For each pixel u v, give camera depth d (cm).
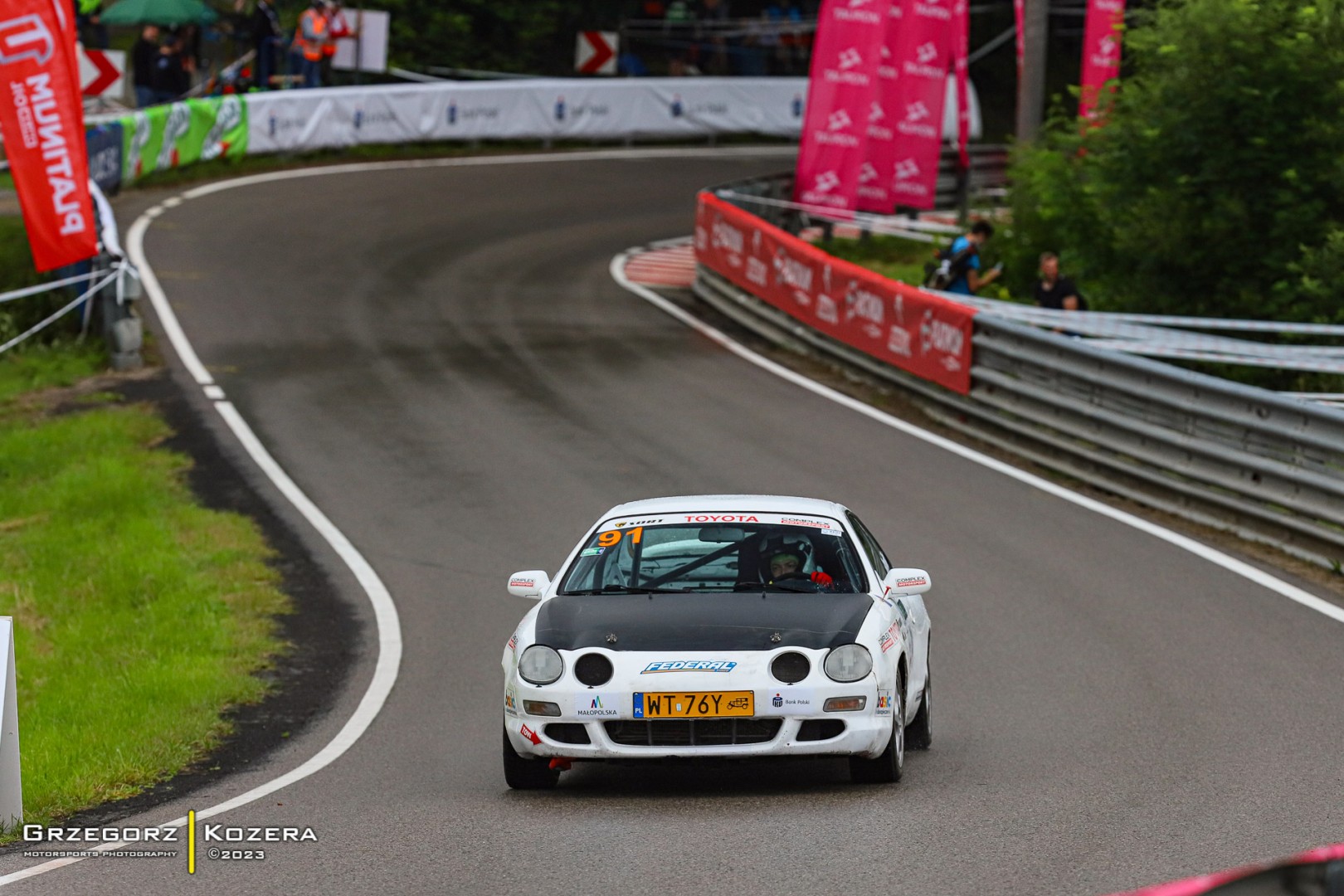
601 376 8012
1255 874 1087
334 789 3150
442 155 14975
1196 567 4969
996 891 2275
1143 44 7788
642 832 2672
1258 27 7388
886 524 5522
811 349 8562
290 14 16188
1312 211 7338
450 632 4591
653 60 19288
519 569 5169
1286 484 5169
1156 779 2977
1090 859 2439
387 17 15162
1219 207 7462
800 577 3170
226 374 7856
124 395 7469
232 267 10156
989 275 7944
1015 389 6588
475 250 11312
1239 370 7525
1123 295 8075
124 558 5250
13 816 2859
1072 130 9212
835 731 2864
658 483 6125
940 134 10794
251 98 13500
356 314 9225
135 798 3161
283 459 6506
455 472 6328
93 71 14238
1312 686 3741
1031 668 3994
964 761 3209
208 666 4284
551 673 2911
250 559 5328
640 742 2881
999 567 5003
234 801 3069
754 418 7200
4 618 2930
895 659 2969
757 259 9194
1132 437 5931
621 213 13125
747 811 2814
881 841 2559
